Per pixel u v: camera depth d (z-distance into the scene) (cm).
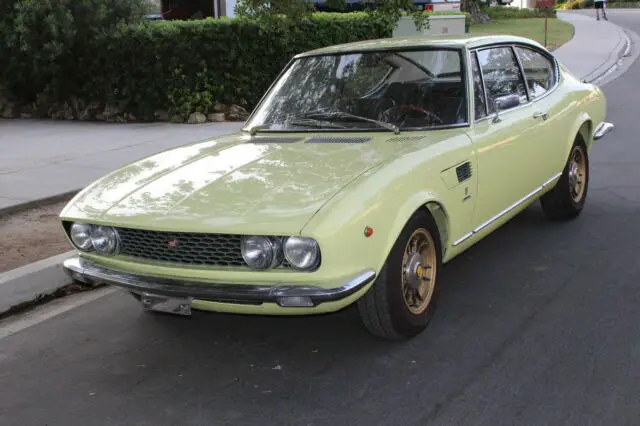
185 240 364
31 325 484
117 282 382
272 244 346
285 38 1388
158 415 350
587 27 3406
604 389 351
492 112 496
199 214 362
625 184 779
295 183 380
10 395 379
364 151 420
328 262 340
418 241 413
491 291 491
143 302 389
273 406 352
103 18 1360
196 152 468
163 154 483
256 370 394
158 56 1337
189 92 1354
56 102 1494
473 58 492
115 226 381
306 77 529
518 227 640
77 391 381
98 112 1448
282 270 348
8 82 1520
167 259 375
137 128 1295
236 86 1405
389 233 371
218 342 436
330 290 343
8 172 913
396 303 390
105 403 365
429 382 367
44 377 400
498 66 526
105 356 425
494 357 392
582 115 628
